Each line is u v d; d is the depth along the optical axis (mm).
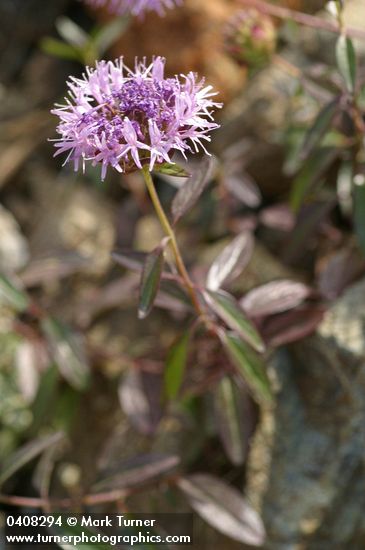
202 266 341
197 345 317
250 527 301
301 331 309
